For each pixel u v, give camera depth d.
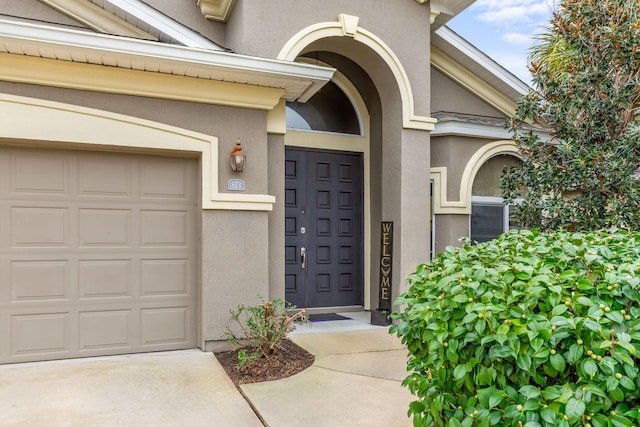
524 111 6.92
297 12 6.00
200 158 5.32
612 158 6.04
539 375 1.95
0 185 4.71
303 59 7.53
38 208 4.83
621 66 6.33
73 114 4.74
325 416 3.51
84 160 5.02
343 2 6.34
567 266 2.34
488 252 2.79
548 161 6.65
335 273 7.71
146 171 5.27
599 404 1.77
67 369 4.53
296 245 7.43
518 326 1.97
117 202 5.13
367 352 5.27
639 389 1.78
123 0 5.04
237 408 3.67
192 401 3.79
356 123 8.17
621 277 2.03
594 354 1.82
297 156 7.52
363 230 7.95
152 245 5.26
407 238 6.79
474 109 8.30
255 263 5.45
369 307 7.84
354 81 8.02
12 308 4.71
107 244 5.08
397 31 6.75
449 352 2.20
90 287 5.00
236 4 5.95
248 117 5.48
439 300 2.36
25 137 4.58
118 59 4.62
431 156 7.88
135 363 4.75
